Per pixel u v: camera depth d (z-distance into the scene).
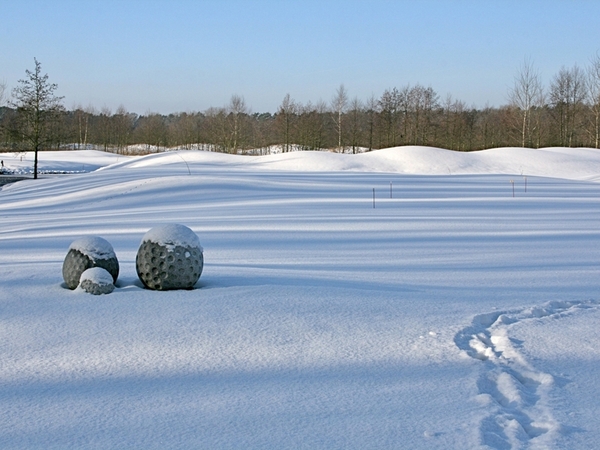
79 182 34.50
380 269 10.49
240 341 6.17
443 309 7.34
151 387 5.12
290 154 51.62
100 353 5.88
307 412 4.62
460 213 20.80
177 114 127.94
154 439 4.19
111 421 4.48
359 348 6.00
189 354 5.85
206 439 4.18
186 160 51.56
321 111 85.38
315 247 13.33
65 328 6.53
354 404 4.76
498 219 19.03
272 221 18.58
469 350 6.02
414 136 73.06
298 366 5.57
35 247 13.79
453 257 11.95
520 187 32.44
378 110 75.50
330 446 4.07
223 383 5.20
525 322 6.85
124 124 97.38
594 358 5.76
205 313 6.98
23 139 45.69
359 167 47.31
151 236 8.02
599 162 49.84
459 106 78.31
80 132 97.88
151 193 28.09
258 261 11.34
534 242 14.12
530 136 66.50
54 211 25.06
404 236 15.12
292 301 7.46
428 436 4.19
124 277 8.98
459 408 4.66
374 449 4.02
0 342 6.16
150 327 6.55
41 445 4.12
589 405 4.74
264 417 4.54
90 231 16.91
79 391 5.05
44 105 45.69
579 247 13.34
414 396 4.90
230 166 47.59
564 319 6.98
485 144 78.94
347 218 19.28
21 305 7.32
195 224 17.98
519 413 4.65
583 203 24.78
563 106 71.31
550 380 5.20
